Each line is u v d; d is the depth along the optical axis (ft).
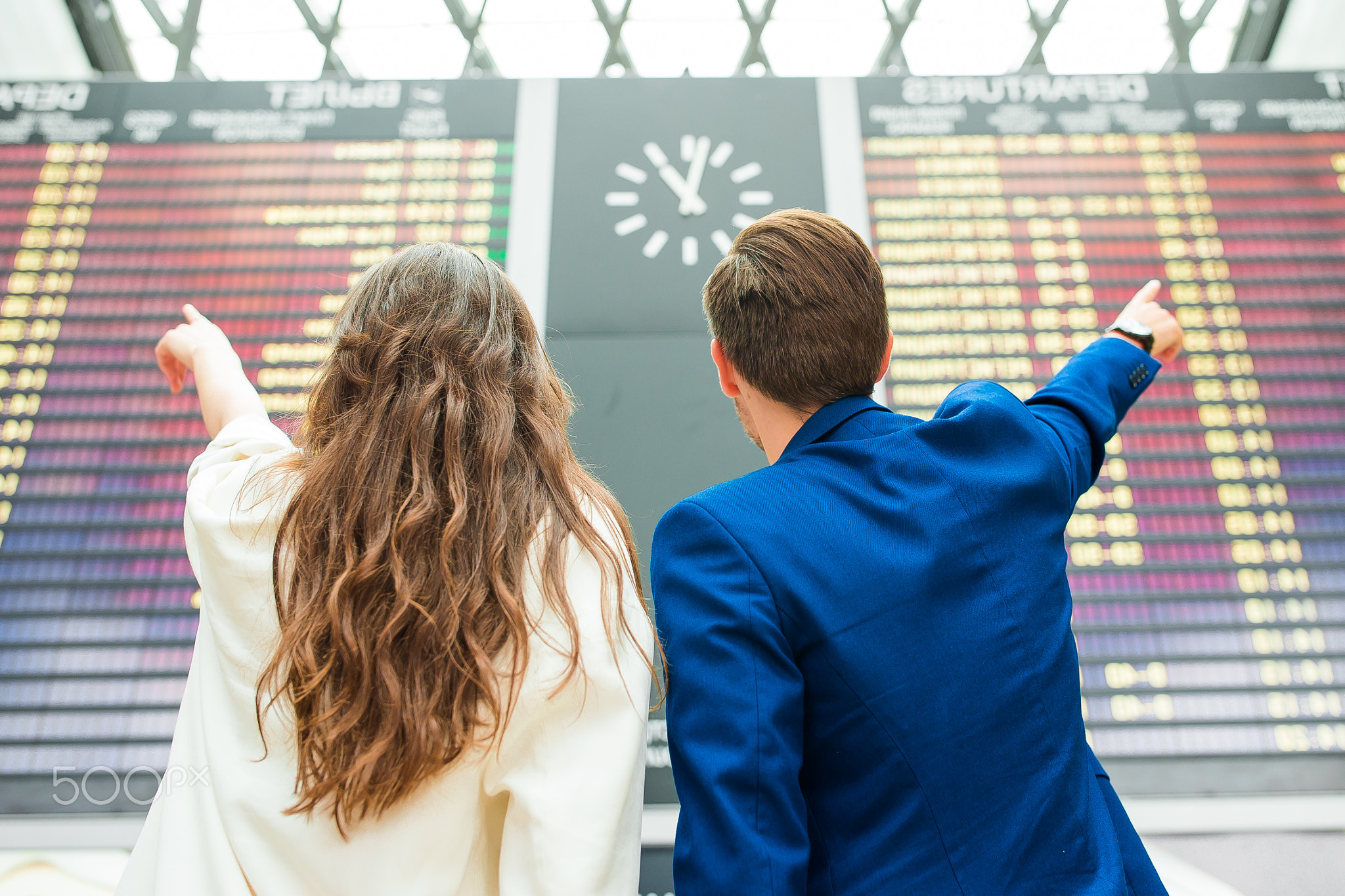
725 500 2.26
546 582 2.12
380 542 2.01
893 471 2.29
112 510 6.09
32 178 7.08
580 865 1.88
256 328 6.64
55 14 9.61
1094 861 1.97
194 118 7.27
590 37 11.14
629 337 6.43
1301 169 7.14
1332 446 6.27
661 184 6.98
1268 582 5.90
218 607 2.13
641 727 2.10
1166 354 3.38
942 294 6.73
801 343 2.49
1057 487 2.40
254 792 1.96
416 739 1.88
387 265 2.51
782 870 1.74
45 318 6.64
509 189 7.02
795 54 11.32
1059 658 2.16
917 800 1.96
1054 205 7.02
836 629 2.04
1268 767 5.40
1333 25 9.11
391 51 11.23
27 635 5.75
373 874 1.91
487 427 2.22
